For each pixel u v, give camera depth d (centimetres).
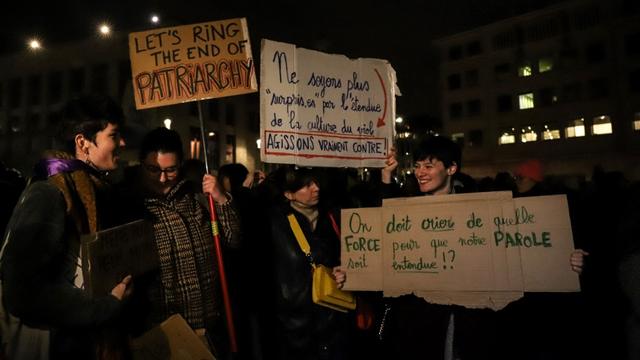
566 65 3228
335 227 327
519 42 3431
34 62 2797
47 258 175
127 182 313
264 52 319
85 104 208
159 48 300
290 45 327
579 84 3172
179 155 278
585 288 369
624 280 248
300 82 328
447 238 250
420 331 260
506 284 235
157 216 260
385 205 268
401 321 271
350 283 273
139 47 297
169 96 299
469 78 3669
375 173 514
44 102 2748
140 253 218
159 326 223
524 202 238
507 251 237
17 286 166
